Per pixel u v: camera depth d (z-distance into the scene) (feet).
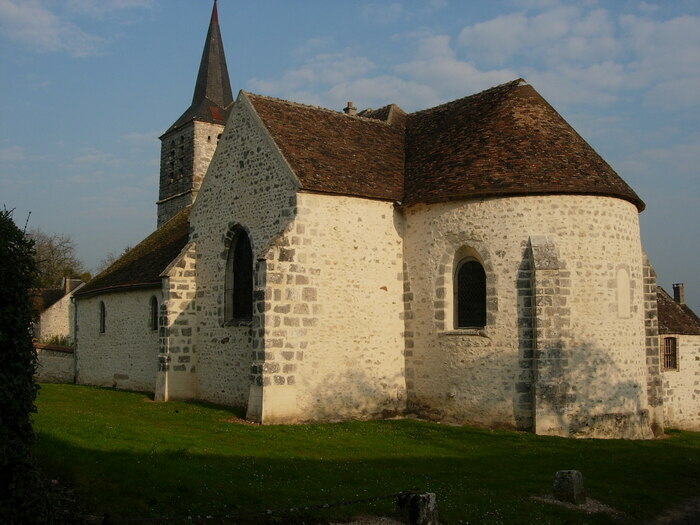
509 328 61.16
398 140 78.28
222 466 38.75
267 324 59.82
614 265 62.44
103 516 28.53
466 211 63.98
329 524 31.63
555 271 59.82
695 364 88.28
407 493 32.83
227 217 71.92
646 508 39.47
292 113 71.97
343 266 64.54
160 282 83.30
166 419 59.57
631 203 65.41
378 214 67.21
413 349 67.21
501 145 65.72
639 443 57.82
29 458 26.27
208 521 29.48
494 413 61.21
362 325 65.31
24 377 26.86
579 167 62.95
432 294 65.92
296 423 60.54
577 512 37.06
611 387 61.00
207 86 119.03
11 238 26.89
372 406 65.36
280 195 64.39
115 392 84.53
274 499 33.06
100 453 37.96
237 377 68.69
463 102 77.15
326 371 62.90
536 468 46.78
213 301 73.31
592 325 60.80
